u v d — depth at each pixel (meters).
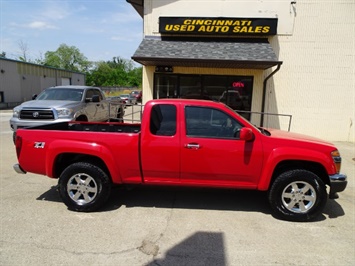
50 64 67.31
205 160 3.70
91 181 3.87
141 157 3.78
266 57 8.26
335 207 4.24
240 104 9.80
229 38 9.43
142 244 3.07
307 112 9.79
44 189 4.74
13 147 7.85
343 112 9.70
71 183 3.88
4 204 4.09
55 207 4.01
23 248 2.94
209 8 9.48
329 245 3.13
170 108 3.79
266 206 4.20
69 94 9.20
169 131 3.76
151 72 9.80
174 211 3.95
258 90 9.65
